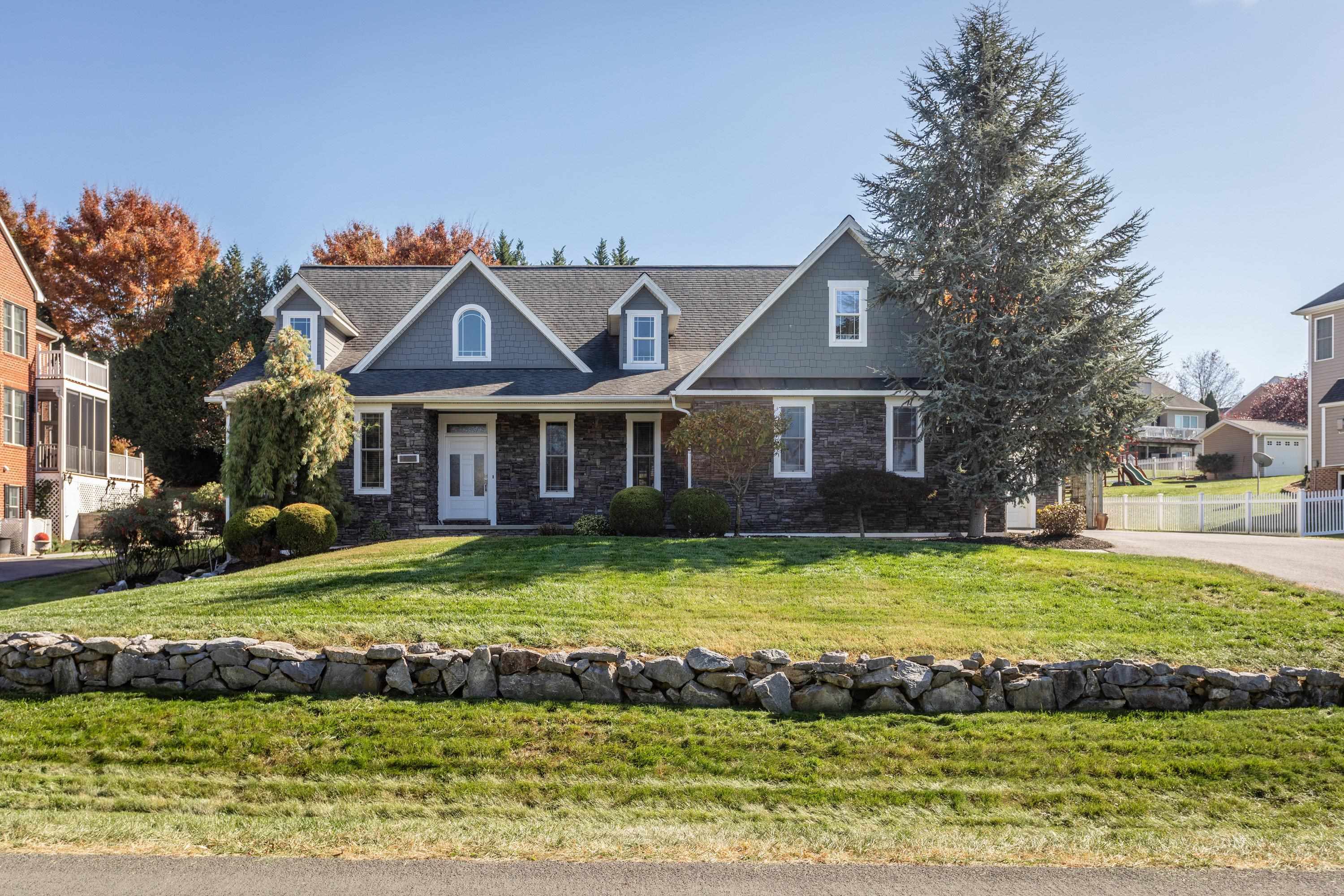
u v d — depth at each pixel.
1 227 29.89
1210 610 11.03
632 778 6.91
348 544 19.84
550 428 21.66
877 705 8.36
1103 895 5.00
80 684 8.57
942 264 18.22
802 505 19.98
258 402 17.86
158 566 17.64
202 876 5.09
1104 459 18.62
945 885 5.09
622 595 11.27
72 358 32.25
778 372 20.58
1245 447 49.59
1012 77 18.67
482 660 8.44
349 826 5.97
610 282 24.89
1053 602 11.41
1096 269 18.11
